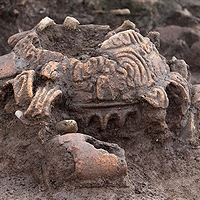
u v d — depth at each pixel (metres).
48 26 1.39
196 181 1.25
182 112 1.29
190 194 1.20
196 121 1.36
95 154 1.10
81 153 1.10
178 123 1.31
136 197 1.11
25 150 1.21
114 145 1.14
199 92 1.37
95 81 1.20
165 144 1.31
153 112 1.22
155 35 1.43
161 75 1.26
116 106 1.21
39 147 1.18
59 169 1.11
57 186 1.12
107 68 1.20
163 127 1.25
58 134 1.16
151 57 1.26
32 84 1.20
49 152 1.13
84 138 1.12
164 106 1.22
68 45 1.44
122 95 1.21
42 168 1.16
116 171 1.11
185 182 1.24
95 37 1.46
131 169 1.23
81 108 1.21
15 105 1.24
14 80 1.22
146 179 1.22
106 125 1.21
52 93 1.18
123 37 1.25
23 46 1.28
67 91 1.21
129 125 1.25
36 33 1.33
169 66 1.38
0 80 1.25
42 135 1.16
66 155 1.10
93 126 1.23
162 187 1.21
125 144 1.26
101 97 1.19
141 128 1.25
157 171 1.26
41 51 1.25
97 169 1.10
